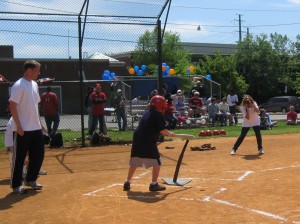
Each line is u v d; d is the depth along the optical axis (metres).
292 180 8.27
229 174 9.10
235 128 20.36
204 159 11.37
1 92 29.98
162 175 9.16
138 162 7.68
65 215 6.24
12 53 38.72
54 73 37.09
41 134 7.94
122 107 19.34
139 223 5.71
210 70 44.44
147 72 42.88
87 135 17.33
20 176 7.74
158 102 7.55
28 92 7.66
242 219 5.75
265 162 10.58
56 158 12.39
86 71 38.72
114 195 7.42
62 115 31.64
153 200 6.98
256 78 51.09
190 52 57.31
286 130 19.17
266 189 7.54
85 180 8.96
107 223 5.76
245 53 51.12
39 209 6.65
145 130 7.55
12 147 8.16
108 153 13.20
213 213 6.09
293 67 50.09
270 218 5.77
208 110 21.48
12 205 6.95
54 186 8.40
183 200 6.91
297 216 5.83
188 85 30.91
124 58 51.78
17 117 7.45
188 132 18.41
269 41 51.44
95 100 16.44
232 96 22.94
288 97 39.34
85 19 14.05
